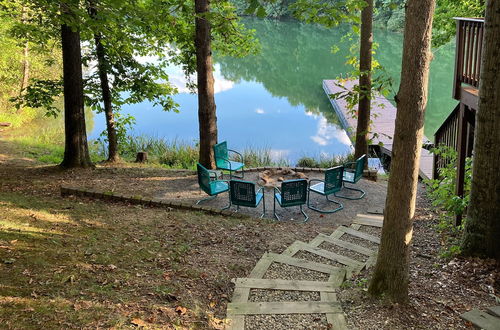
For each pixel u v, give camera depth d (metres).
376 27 42.00
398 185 4.04
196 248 5.76
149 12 6.42
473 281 4.87
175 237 6.07
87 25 7.34
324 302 4.30
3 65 19.19
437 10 14.64
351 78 10.59
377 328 3.86
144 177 9.95
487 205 5.29
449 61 32.19
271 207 8.52
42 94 11.25
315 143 17.66
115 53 11.44
